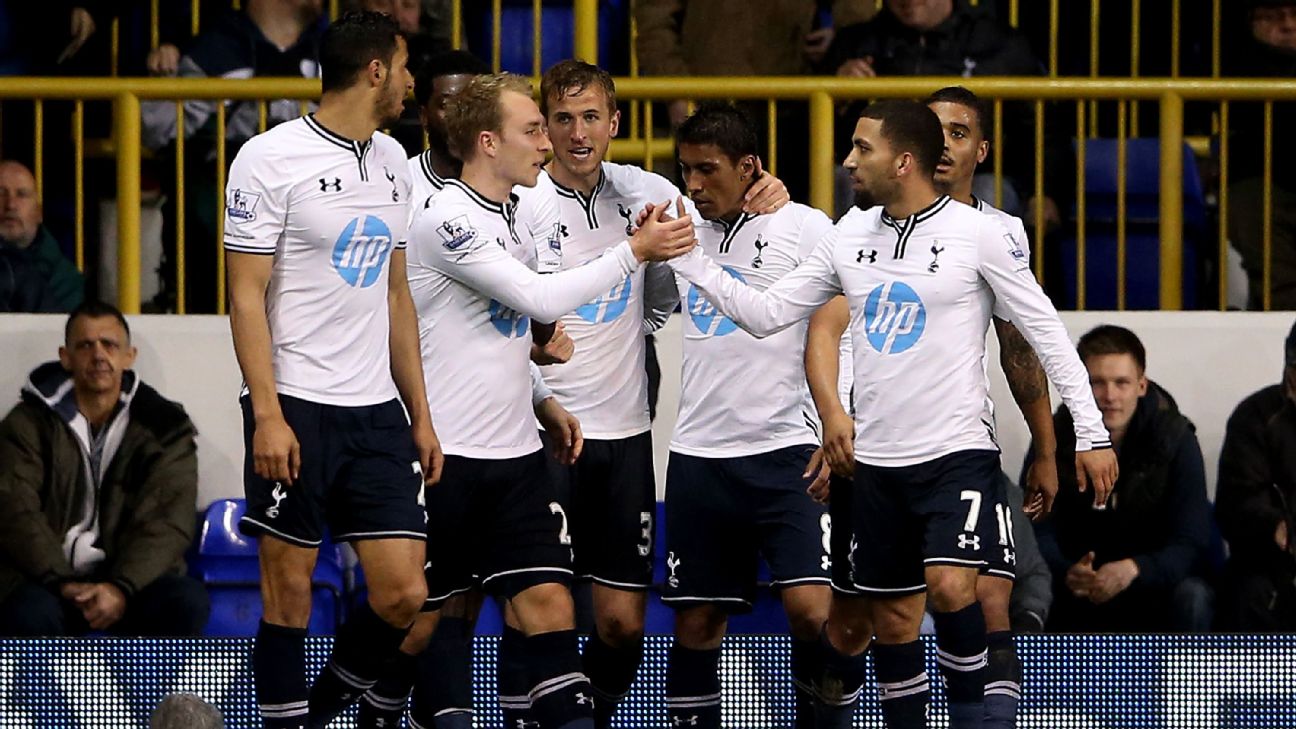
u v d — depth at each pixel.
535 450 17.00
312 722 16.45
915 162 16.44
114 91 26.22
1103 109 30.62
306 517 15.60
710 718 18.69
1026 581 23.22
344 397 15.67
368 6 27.73
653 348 21.64
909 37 27.53
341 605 23.48
